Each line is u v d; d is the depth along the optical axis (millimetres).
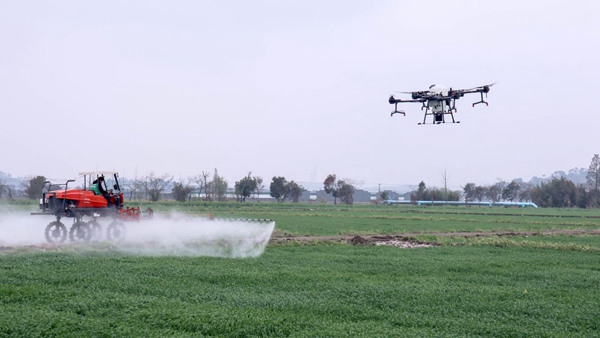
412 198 166000
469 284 21266
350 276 22453
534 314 16328
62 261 24281
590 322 15508
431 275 23766
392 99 35312
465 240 42406
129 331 13375
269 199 165375
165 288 18750
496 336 13914
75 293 17500
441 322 15039
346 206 123500
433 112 34125
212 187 127625
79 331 13398
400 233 48344
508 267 26891
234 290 18922
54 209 32375
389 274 23688
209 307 16016
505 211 107875
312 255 30266
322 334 13570
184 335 13148
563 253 34844
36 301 16344
